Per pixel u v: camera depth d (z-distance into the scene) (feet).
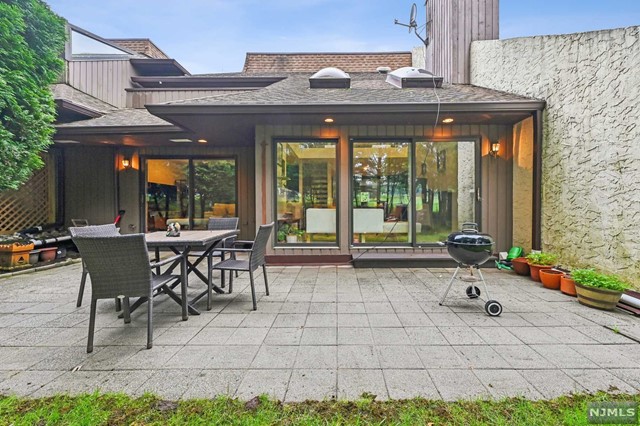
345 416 5.16
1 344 7.77
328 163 17.47
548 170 14.57
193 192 23.50
